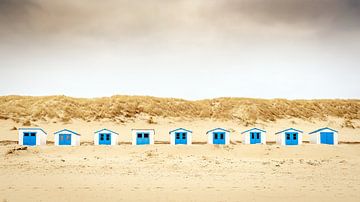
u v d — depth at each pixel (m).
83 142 64.50
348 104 133.88
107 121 100.12
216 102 127.12
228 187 24.52
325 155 45.19
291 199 20.72
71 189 23.19
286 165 36.97
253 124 106.75
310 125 109.94
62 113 101.12
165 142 65.12
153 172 32.00
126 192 22.48
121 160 40.62
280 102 128.62
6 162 37.38
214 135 54.47
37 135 52.88
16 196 20.77
